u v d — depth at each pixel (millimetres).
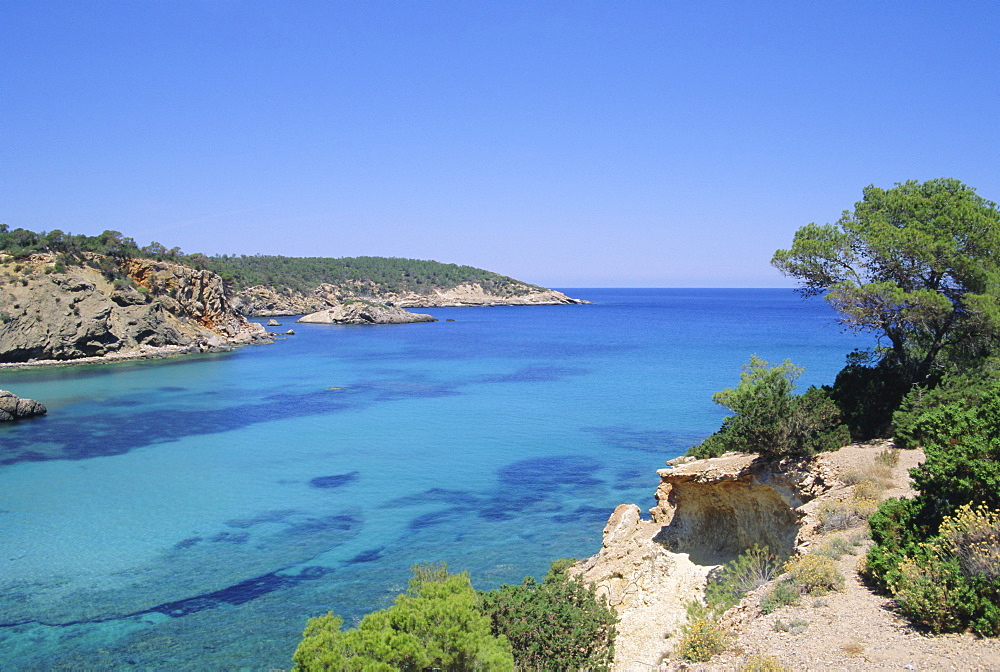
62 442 47000
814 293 28047
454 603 12336
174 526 29844
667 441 46719
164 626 20562
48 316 95250
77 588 23266
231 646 19375
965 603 10305
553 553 26766
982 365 26438
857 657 10125
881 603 11891
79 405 62156
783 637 11398
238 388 72938
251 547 27312
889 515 14312
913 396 23672
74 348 95688
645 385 72625
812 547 15992
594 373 82938
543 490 35406
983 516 11992
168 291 117250
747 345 115062
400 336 145125
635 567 21797
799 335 136375
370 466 40531
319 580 24125
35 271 100000
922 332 27453
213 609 21750
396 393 69375
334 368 90625
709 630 12258
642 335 141750
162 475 38531
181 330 113688
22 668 18141
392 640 11008
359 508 32562
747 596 14617
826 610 12047
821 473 20703
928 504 13961
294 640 19750
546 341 130500
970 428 16516
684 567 21438
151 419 55562
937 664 9477
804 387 65062
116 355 98750
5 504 33000
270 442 47156
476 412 58219
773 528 21469
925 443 19516
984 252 24609
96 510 32062
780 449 21984
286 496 34500
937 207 26141
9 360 91250
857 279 26219
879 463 19938
